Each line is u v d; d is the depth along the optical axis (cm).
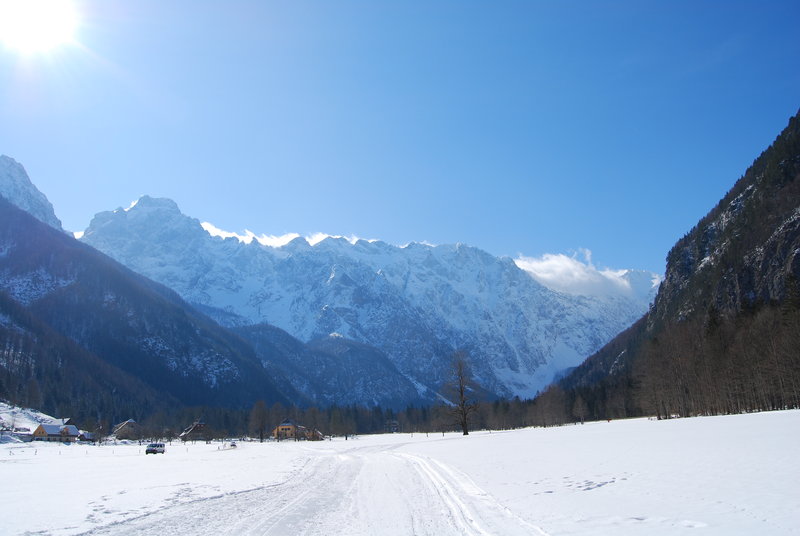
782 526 1575
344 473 4191
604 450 4156
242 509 2480
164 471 4794
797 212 14712
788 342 8650
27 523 2175
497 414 17662
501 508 2181
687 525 1658
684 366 10725
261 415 19888
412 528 1947
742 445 3506
